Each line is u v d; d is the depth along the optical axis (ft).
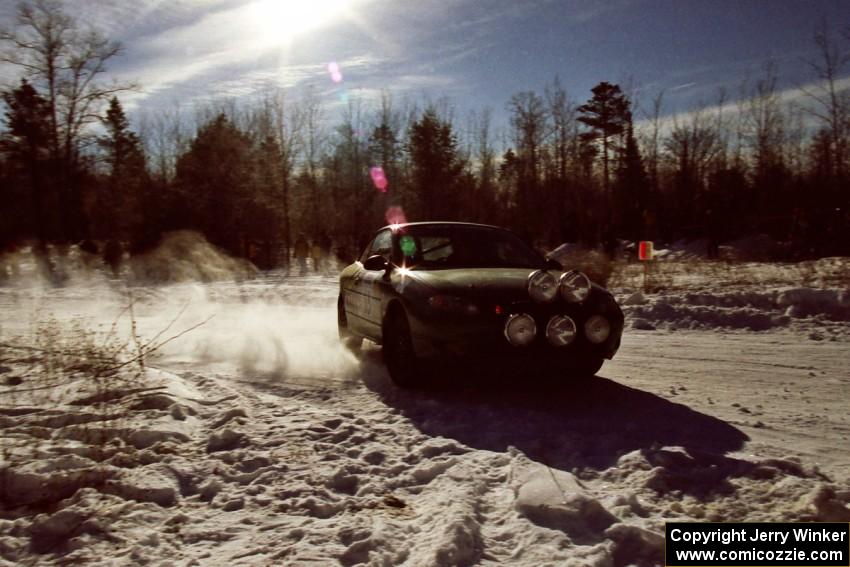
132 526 10.20
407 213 156.25
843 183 106.63
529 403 17.54
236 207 108.99
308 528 10.10
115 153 150.10
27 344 25.26
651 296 38.83
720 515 10.44
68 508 10.46
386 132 166.81
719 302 34.73
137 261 98.53
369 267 20.80
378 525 10.00
